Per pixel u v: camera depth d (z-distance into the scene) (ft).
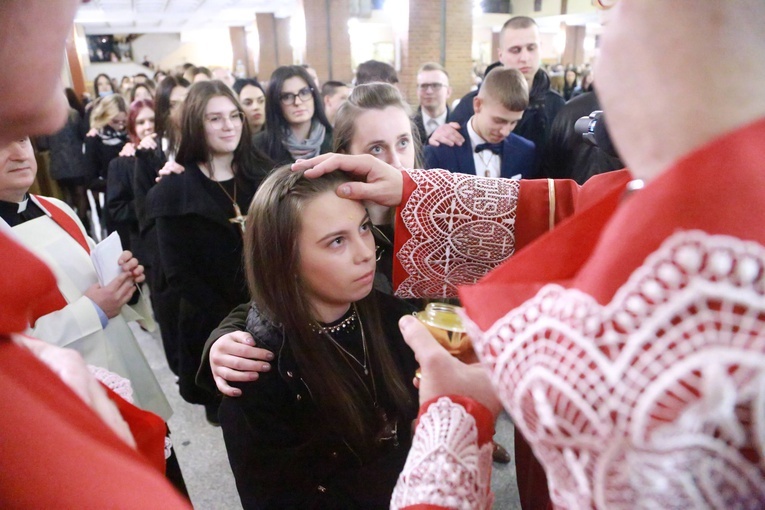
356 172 2.72
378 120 4.56
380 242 3.32
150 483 0.96
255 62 51.55
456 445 1.44
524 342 1.12
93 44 61.72
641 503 0.95
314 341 2.84
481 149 7.04
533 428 1.12
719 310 0.87
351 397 2.91
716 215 0.88
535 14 49.42
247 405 2.83
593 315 0.99
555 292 1.12
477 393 1.61
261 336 2.89
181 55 65.77
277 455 2.95
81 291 4.07
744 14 0.87
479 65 52.01
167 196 5.87
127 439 1.38
